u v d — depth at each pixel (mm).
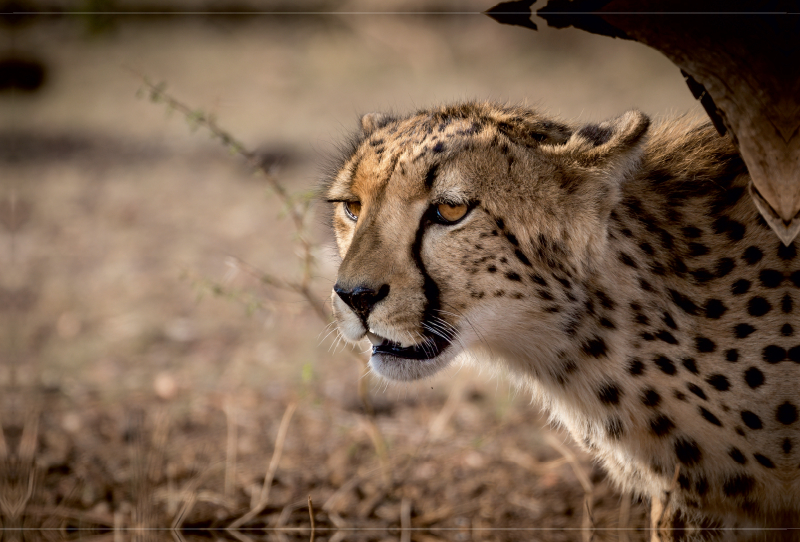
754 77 5859
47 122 28875
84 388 12008
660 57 31891
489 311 6852
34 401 11500
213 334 13891
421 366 6953
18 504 8656
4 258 17422
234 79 32469
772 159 5859
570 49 34094
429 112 7484
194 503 8891
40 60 33219
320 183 8938
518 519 8766
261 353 13180
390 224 6723
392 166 6785
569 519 8766
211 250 17547
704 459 7020
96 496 9023
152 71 33500
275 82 32000
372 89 30984
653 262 6852
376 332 6773
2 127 28156
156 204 20812
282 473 9633
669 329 6801
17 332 13992
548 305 6859
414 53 34969
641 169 7152
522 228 6680
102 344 13516
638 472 7477
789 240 5941
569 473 9625
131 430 10516
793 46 5789
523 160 6691
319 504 9016
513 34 35375
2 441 10023
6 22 32219
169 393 11812
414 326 6703
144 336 13711
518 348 7238
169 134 27188
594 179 6605
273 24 38219
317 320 14180
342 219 7562
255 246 17641
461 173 6629
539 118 7613
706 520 7484
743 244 6789
